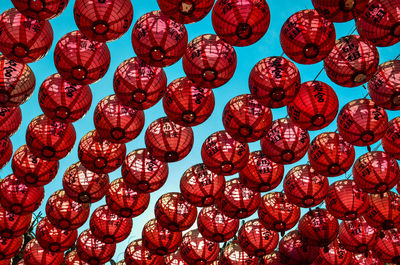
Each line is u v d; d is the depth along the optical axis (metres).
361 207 5.84
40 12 4.28
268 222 6.06
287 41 4.68
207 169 5.71
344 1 4.29
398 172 5.63
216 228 6.14
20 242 6.46
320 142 5.38
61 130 5.23
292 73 4.75
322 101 4.92
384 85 4.98
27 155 5.51
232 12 4.37
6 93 4.79
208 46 4.68
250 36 4.49
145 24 4.59
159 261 6.67
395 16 4.48
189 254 6.47
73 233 6.43
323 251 6.61
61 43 4.69
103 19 4.35
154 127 5.32
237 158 5.32
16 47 4.53
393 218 6.02
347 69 4.78
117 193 5.90
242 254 6.59
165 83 4.93
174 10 4.31
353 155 5.43
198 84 4.81
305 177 5.69
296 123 5.09
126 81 4.78
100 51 4.73
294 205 6.06
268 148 5.30
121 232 6.23
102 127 5.12
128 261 6.64
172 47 4.60
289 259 6.54
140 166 5.54
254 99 5.06
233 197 5.88
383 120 5.13
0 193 5.77
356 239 6.31
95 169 5.48
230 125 5.08
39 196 5.93
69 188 5.75
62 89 4.86
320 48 4.62
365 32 4.67
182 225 6.03
